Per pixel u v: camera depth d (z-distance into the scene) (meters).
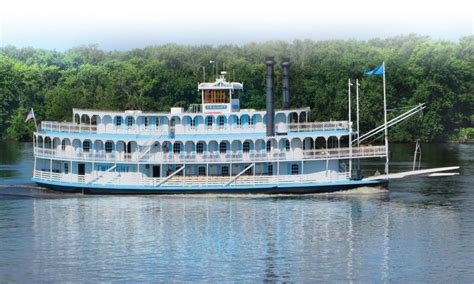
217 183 128.25
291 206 120.69
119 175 130.12
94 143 130.75
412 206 120.94
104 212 116.81
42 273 88.94
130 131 131.00
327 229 106.69
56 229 106.94
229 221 111.12
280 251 96.88
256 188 128.12
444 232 105.06
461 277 87.50
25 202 123.69
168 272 89.38
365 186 129.88
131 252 96.62
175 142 130.00
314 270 89.88
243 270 90.00
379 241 101.00
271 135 129.38
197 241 101.19
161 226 108.44
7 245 99.44
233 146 130.25
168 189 128.25
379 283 85.81
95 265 91.75
